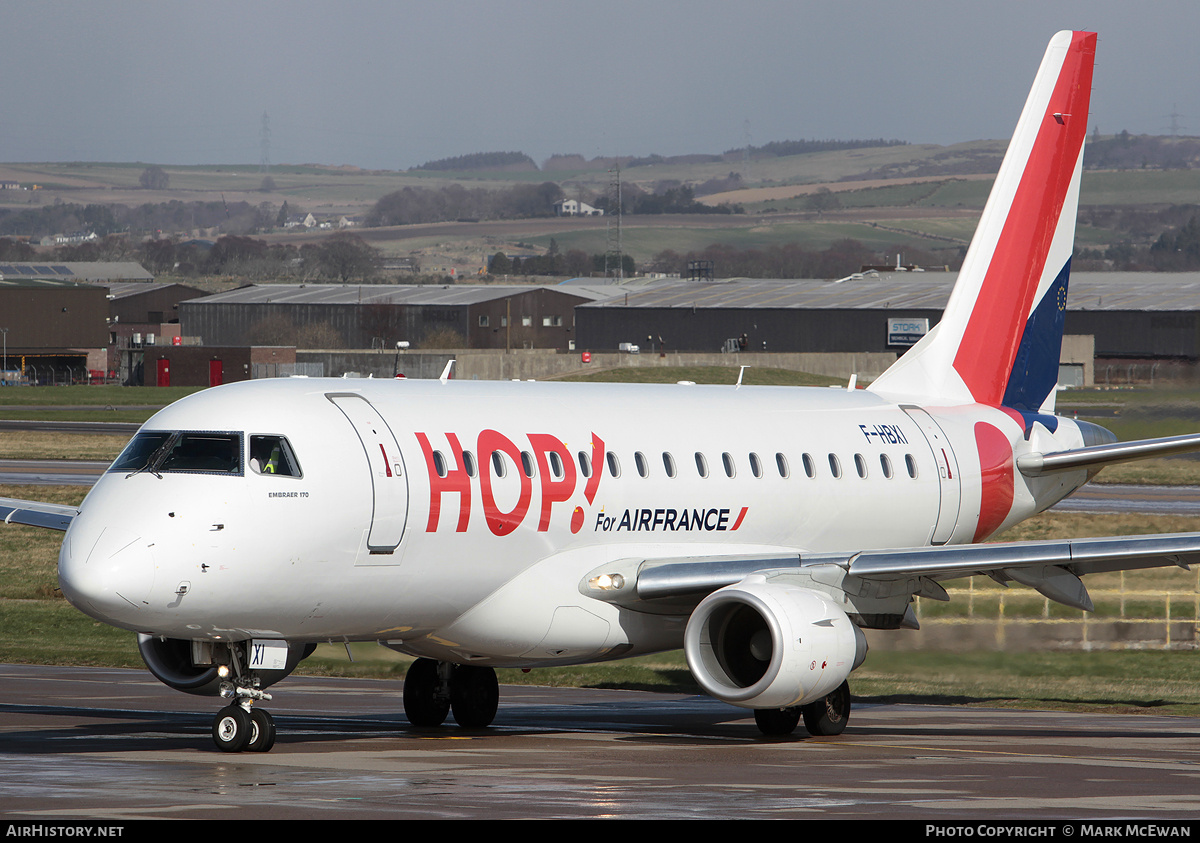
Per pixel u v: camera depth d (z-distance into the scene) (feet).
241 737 229.86
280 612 230.27
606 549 270.87
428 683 279.08
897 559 260.62
